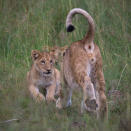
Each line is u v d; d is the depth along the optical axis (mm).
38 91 11672
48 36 14523
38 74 11648
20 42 14328
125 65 11906
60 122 8625
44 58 11609
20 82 11703
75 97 10328
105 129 7910
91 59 8750
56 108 9883
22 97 10430
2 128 8508
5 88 11109
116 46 14047
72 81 9070
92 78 8914
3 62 13352
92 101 8523
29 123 8594
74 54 8875
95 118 8695
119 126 7938
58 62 11648
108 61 12977
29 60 13609
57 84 12125
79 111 9633
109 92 10820
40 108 9664
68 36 14492
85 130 8164
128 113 8445
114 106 9594
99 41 13852
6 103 9945
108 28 14664
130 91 10039
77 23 14680
